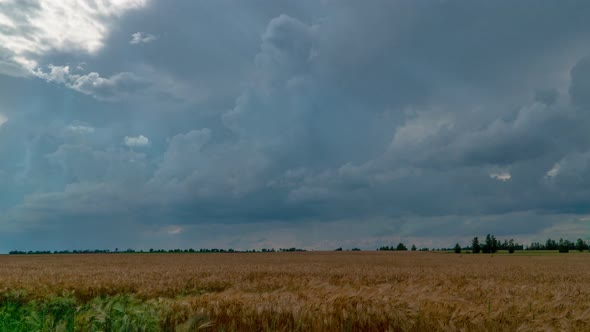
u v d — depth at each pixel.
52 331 7.11
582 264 48.22
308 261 55.75
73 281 19.12
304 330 7.67
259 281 19.98
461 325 7.41
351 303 8.73
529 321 7.48
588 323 7.54
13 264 47.84
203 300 9.37
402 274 27.80
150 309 7.99
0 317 7.58
